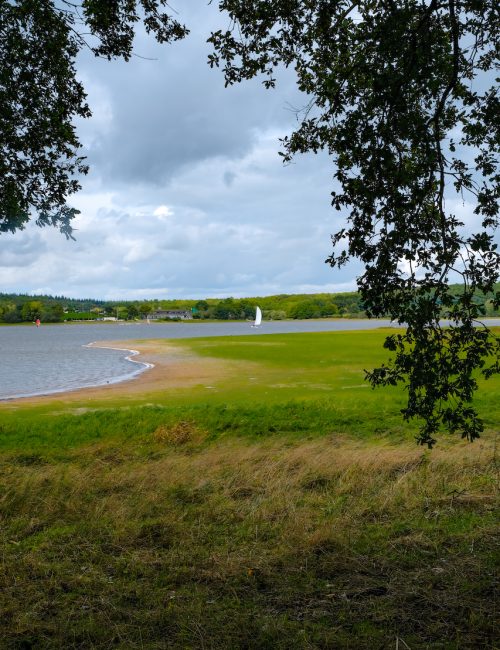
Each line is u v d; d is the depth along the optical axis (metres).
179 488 7.98
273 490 7.75
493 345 4.60
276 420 14.45
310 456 9.85
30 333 148.88
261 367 33.97
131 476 8.68
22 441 12.71
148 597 4.54
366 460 9.11
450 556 5.25
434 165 4.46
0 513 7.01
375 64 4.88
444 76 4.92
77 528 6.27
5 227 5.48
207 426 13.93
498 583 4.62
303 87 6.25
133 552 5.56
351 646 3.80
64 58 5.71
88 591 4.70
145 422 14.11
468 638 3.85
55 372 37.88
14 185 5.39
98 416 15.06
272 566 5.14
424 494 7.21
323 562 5.14
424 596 4.48
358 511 6.67
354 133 4.58
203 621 4.12
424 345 4.67
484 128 4.90
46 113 5.54
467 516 6.39
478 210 4.87
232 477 8.46
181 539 5.88
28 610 4.37
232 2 5.88
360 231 4.65
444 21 4.95
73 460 10.93
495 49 5.53
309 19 5.92
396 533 5.95
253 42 6.20
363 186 4.43
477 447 10.24
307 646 3.79
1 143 5.37
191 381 27.84
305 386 24.52
